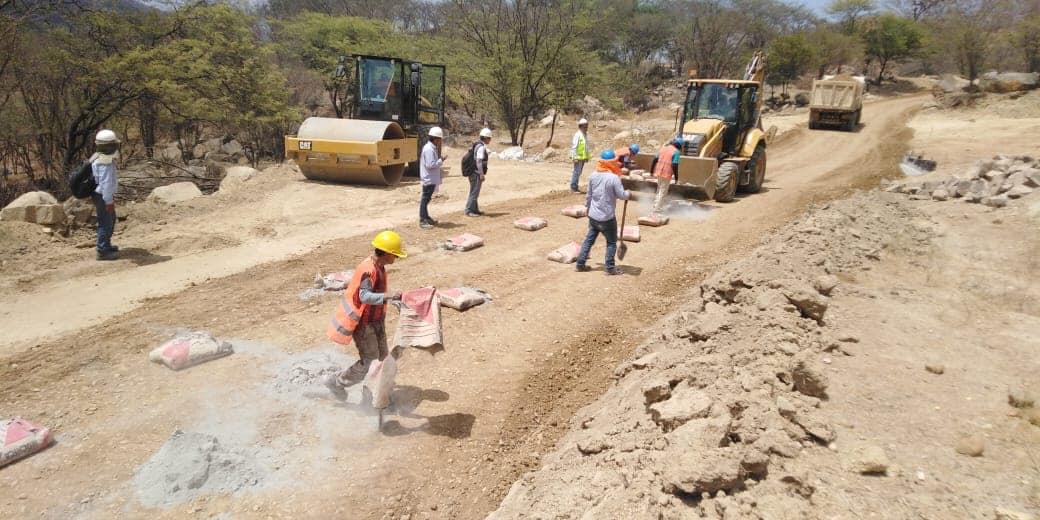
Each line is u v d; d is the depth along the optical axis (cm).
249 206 1334
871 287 758
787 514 327
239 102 2294
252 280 866
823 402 464
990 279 770
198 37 2189
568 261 998
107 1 1961
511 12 2834
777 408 432
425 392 595
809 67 5700
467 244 1042
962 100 3816
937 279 791
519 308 804
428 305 518
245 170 1633
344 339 513
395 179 1611
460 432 531
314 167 1516
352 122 1515
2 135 1873
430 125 1881
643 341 728
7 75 1839
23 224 1002
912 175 2023
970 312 680
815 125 3531
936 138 2842
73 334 674
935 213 1186
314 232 1141
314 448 491
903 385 498
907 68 6688
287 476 456
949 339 603
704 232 1219
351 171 1513
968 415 452
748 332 577
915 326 634
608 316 796
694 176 1412
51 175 2041
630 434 441
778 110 5356
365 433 518
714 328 597
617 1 5550
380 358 541
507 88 2858
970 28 4462
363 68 1720
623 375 623
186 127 2600
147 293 805
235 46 2234
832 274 796
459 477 474
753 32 5831
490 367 650
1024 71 4403
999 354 568
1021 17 4606
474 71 2845
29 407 525
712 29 5725
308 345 660
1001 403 471
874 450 384
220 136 3041
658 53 6600
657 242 1141
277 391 564
